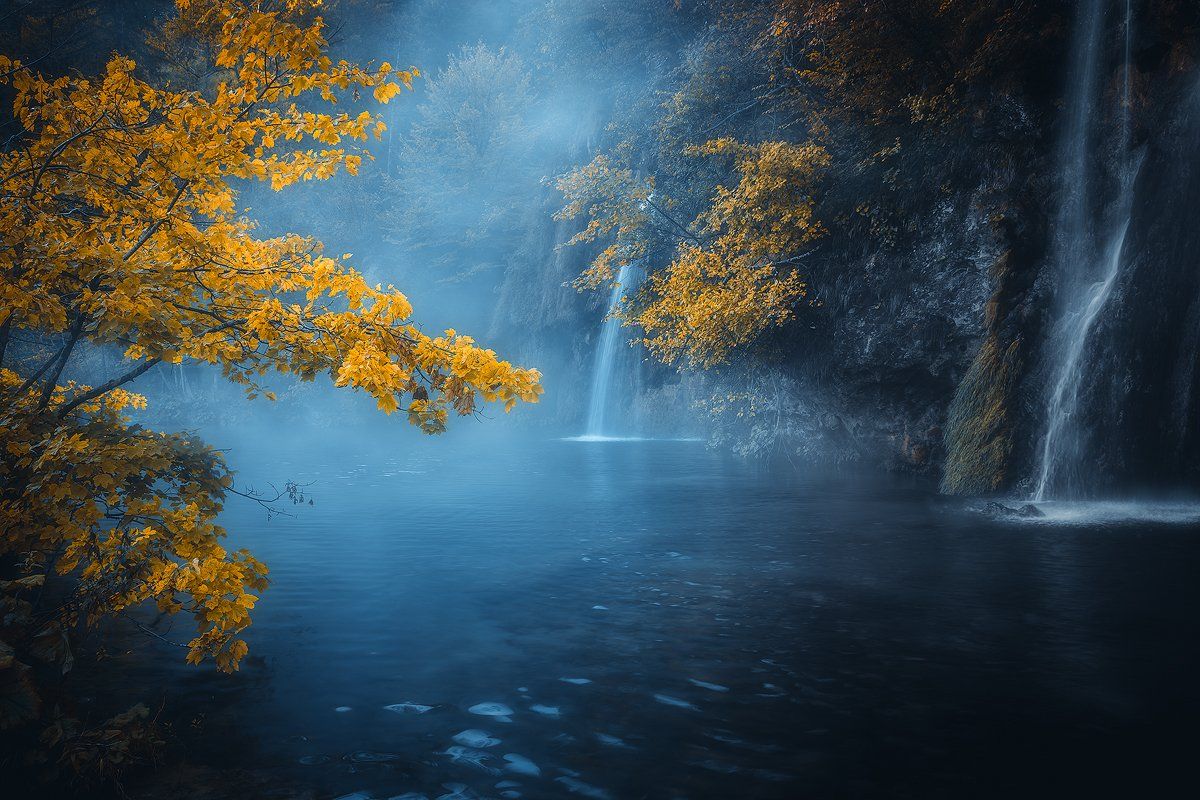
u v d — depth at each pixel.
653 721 4.70
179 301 4.28
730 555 9.63
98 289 4.18
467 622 6.82
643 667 5.66
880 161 18.03
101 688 5.16
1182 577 8.38
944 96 17.14
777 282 17.94
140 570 4.18
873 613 7.07
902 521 12.10
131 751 4.16
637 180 22.14
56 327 3.99
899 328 17.69
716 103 21.95
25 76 4.41
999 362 15.70
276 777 3.97
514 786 3.89
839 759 4.20
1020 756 4.23
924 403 18.27
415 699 5.03
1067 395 14.96
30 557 4.46
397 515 12.72
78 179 4.46
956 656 5.89
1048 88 16.39
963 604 7.36
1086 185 15.52
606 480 17.73
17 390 4.55
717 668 5.63
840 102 19.48
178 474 4.75
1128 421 14.27
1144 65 14.71
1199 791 3.86
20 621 4.29
